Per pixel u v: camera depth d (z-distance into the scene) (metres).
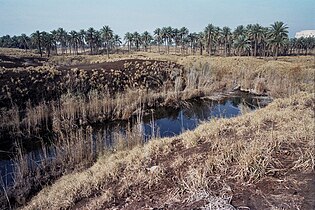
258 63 35.75
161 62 28.52
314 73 27.61
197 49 74.50
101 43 63.84
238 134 7.23
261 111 10.85
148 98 19.66
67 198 5.68
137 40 67.25
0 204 7.54
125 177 5.95
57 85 19.23
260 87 24.66
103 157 9.38
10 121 14.28
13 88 17.30
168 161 6.29
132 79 23.28
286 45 57.78
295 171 4.59
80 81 20.53
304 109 10.43
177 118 17.44
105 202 5.00
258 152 5.07
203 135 7.59
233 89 25.45
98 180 6.05
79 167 9.30
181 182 4.88
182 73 26.94
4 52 44.34
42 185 8.51
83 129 14.84
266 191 4.09
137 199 4.79
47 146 12.68
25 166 9.26
